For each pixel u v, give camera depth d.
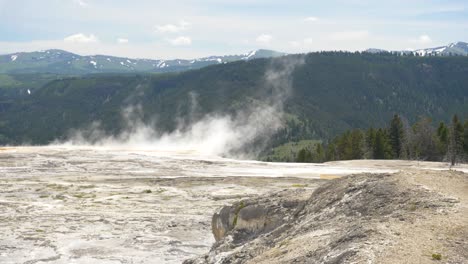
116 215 34.16
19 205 38.72
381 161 73.94
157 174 59.62
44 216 33.84
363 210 15.13
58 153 83.12
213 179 51.56
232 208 20.98
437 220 12.88
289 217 18.33
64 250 25.05
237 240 19.33
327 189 18.44
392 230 12.44
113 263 22.92
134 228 29.97
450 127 86.44
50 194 44.44
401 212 13.95
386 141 96.19
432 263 10.40
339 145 108.88
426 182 16.28
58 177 56.16
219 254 17.98
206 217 33.28
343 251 11.61
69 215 34.25
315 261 12.02
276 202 19.64
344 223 14.54
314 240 13.72
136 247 25.73
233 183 48.81
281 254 13.74
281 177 52.19
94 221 32.03
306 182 48.31
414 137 95.44
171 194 43.53
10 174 58.91
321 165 69.81
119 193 44.59
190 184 48.88
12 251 24.77
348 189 17.20
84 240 27.08
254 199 20.75
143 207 37.56
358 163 71.19
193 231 29.33
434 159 93.50
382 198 15.41
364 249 11.27
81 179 54.22
